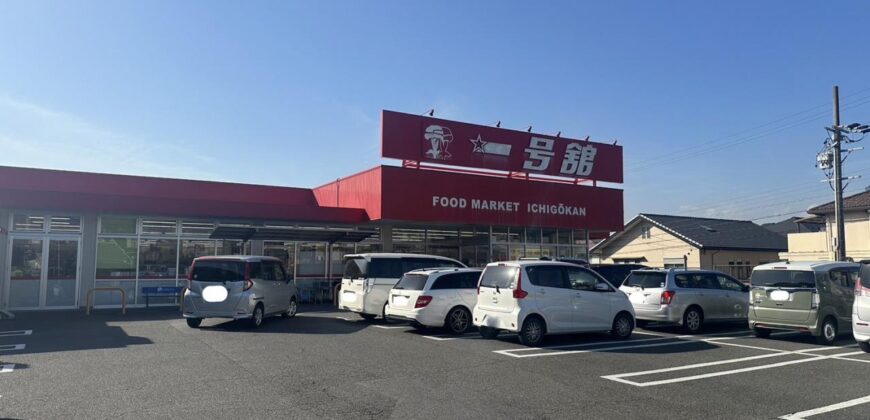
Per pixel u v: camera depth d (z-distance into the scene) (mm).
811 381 8500
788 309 12570
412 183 21125
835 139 22891
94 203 18078
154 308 18984
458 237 25391
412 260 16156
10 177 19469
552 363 9734
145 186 21984
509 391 7691
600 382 8297
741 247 37375
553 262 12383
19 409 6691
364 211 21719
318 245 22719
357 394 7465
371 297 15383
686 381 8422
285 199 25594
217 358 9945
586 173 25375
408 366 9344
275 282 15703
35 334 12852
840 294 12641
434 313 13305
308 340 12141
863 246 27766
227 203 19922
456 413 6633
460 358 10125
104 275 18969
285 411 6664
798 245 30625
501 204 23078
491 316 12156
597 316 12484
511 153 23469
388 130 20828
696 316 14312
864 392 7828
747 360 10203
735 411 6840
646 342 12383
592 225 25375
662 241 39062
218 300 13930
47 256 18297
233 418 6391
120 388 7727
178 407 6816
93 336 12555
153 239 19828
